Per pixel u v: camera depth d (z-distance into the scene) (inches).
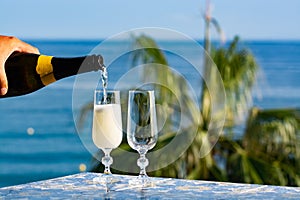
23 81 92.0
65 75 91.0
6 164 732.7
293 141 214.8
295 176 213.0
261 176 207.3
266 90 877.2
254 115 216.4
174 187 85.7
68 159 732.7
